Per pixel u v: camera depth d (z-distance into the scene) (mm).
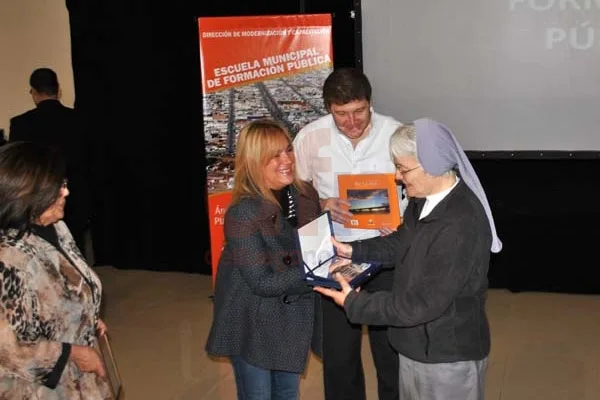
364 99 2777
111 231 5715
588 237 4781
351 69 2814
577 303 4730
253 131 2402
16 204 2016
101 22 5328
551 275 4887
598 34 4348
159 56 5273
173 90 5301
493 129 4590
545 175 4754
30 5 5555
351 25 4852
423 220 2121
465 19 4484
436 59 4562
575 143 4504
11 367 1980
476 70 4531
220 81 4285
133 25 5266
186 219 5527
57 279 2074
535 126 4535
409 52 4582
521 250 4891
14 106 5723
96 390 2195
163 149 5438
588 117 4453
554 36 4406
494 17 4453
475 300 2150
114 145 5527
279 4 4953
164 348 4293
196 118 5305
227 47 4254
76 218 4629
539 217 4809
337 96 2758
